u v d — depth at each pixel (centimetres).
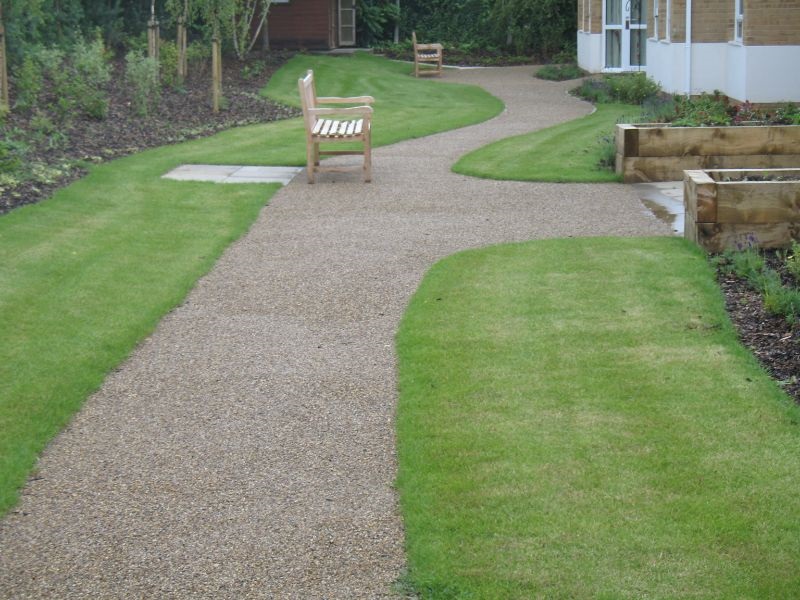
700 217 941
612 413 604
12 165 1227
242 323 795
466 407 622
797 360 675
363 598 441
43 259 931
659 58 2214
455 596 436
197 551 482
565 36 3341
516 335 740
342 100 1433
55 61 1783
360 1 3550
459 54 3409
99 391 670
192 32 2889
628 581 440
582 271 890
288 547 482
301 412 634
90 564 475
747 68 1700
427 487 526
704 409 603
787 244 939
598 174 1319
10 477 554
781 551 457
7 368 694
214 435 604
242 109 1978
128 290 863
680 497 505
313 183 1306
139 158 1431
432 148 1577
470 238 1025
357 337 761
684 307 785
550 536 475
